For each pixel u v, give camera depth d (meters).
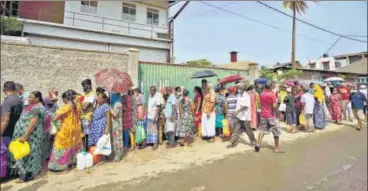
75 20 18.22
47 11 17.25
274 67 22.16
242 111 7.40
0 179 4.93
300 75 19.59
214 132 8.30
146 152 7.05
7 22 13.07
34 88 8.23
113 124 6.23
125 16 20.48
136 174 5.38
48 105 6.32
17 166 4.82
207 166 5.93
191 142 8.23
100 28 19.25
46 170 5.52
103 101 6.09
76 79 8.89
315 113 10.91
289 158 6.58
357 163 6.23
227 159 6.47
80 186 4.71
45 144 5.85
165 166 5.90
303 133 9.98
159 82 10.51
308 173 5.49
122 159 6.39
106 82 6.05
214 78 11.98
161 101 7.57
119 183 4.88
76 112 5.69
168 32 21.56
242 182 4.98
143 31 21.11
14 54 7.99
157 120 7.57
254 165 6.01
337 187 4.76
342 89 13.12
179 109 7.67
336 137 9.28
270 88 7.20
